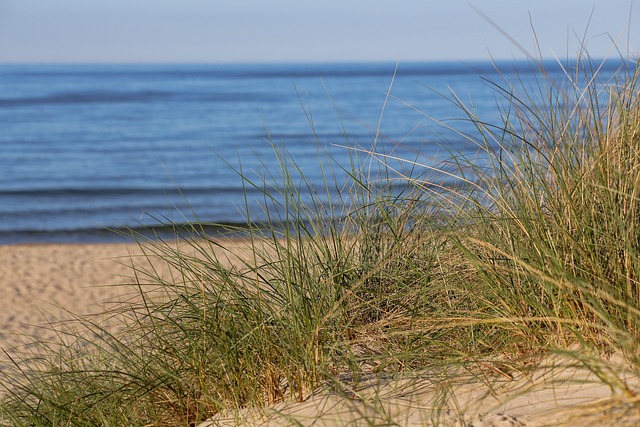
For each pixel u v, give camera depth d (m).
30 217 18.95
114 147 35.94
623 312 2.49
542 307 2.66
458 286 3.12
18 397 3.52
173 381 3.11
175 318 3.27
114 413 3.10
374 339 3.06
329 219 3.58
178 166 29.09
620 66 3.17
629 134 2.92
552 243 2.75
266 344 2.99
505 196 3.14
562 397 2.31
